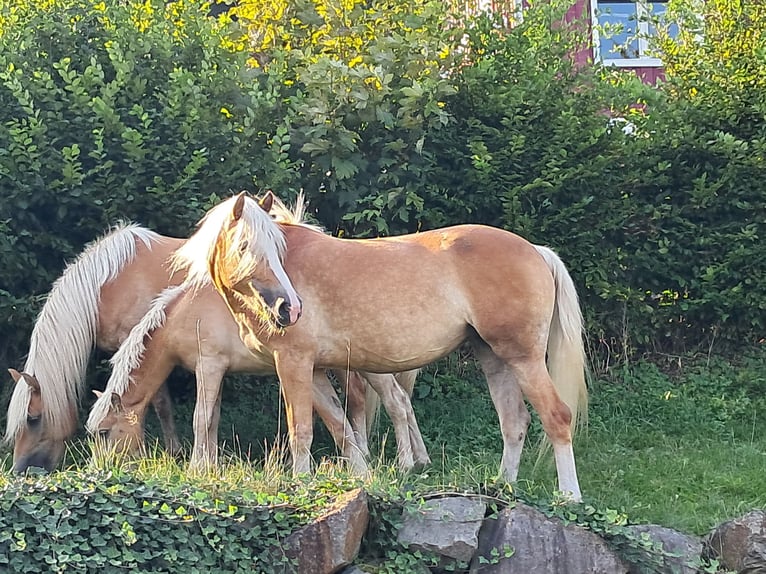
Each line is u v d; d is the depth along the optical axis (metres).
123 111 8.17
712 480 6.96
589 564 5.62
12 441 7.76
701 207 9.16
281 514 5.54
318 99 8.41
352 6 9.04
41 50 8.44
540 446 6.68
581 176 8.81
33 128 7.73
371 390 7.69
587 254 8.99
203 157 8.01
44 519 5.30
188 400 8.78
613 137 9.04
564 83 9.16
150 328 7.04
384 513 5.76
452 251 6.42
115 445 6.54
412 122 8.54
